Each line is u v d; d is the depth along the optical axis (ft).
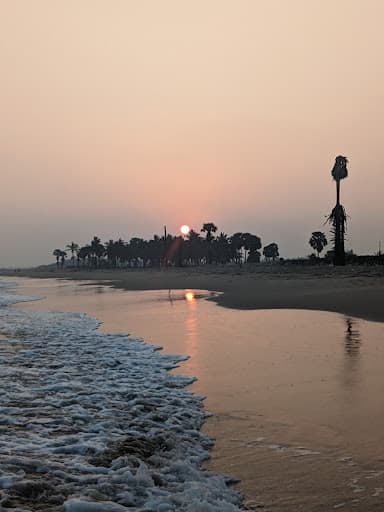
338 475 16.60
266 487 15.94
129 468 16.67
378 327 49.98
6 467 16.72
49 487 15.03
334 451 18.81
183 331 54.54
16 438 20.72
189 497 14.51
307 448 19.30
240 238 443.32
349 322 54.39
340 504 14.52
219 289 136.67
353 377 30.09
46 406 26.40
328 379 29.94
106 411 25.31
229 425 22.71
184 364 37.40
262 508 14.49
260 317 62.49
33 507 13.61
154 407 26.09
